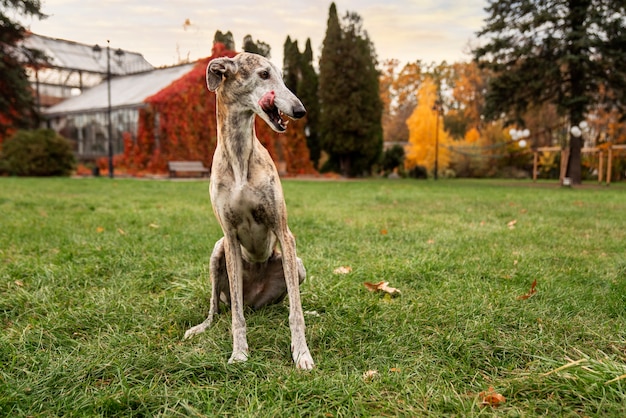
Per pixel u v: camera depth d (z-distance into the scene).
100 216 7.96
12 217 7.69
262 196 2.67
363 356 2.60
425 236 6.23
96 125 32.25
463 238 5.99
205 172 26.53
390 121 49.69
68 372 2.37
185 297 3.63
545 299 3.48
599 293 3.60
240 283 2.77
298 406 2.07
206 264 4.60
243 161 2.66
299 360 2.52
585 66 20.00
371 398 2.13
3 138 26.58
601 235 6.38
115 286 3.89
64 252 4.99
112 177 24.00
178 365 2.43
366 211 9.21
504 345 2.67
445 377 2.35
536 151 25.22
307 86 30.69
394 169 32.03
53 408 2.08
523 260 4.72
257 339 2.84
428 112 31.67
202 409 2.07
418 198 12.48
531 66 21.61
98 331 2.95
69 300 3.53
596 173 29.73
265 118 2.60
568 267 4.52
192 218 7.85
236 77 2.62
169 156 26.91
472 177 33.34
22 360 2.50
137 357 2.51
